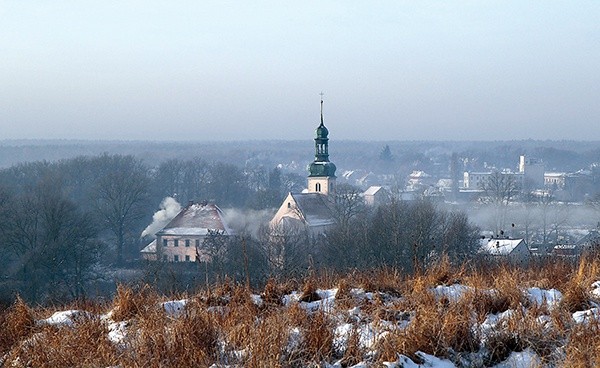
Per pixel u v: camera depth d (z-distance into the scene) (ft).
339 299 32.78
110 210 242.37
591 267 37.04
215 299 34.42
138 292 36.45
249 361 23.25
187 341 24.97
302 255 147.64
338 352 25.21
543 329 26.37
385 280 36.42
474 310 29.58
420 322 26.30
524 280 35.83
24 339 29.32
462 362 24.81
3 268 139.44
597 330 25.20
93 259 157.58
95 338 27.86
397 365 23.30
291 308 29.58
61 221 146.00
